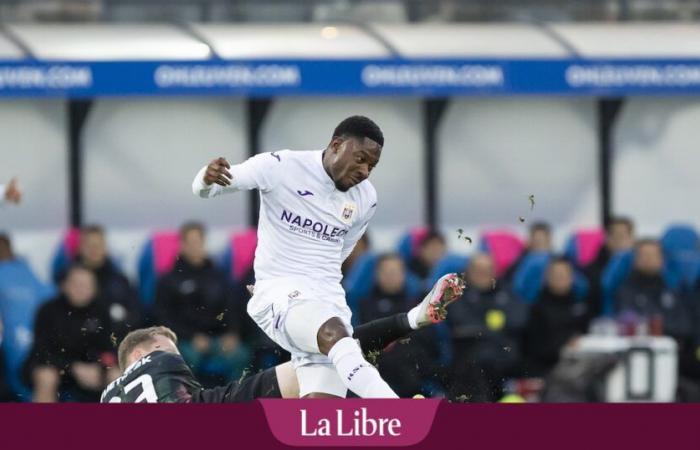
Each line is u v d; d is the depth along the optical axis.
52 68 41.59
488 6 49.25
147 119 43.81
